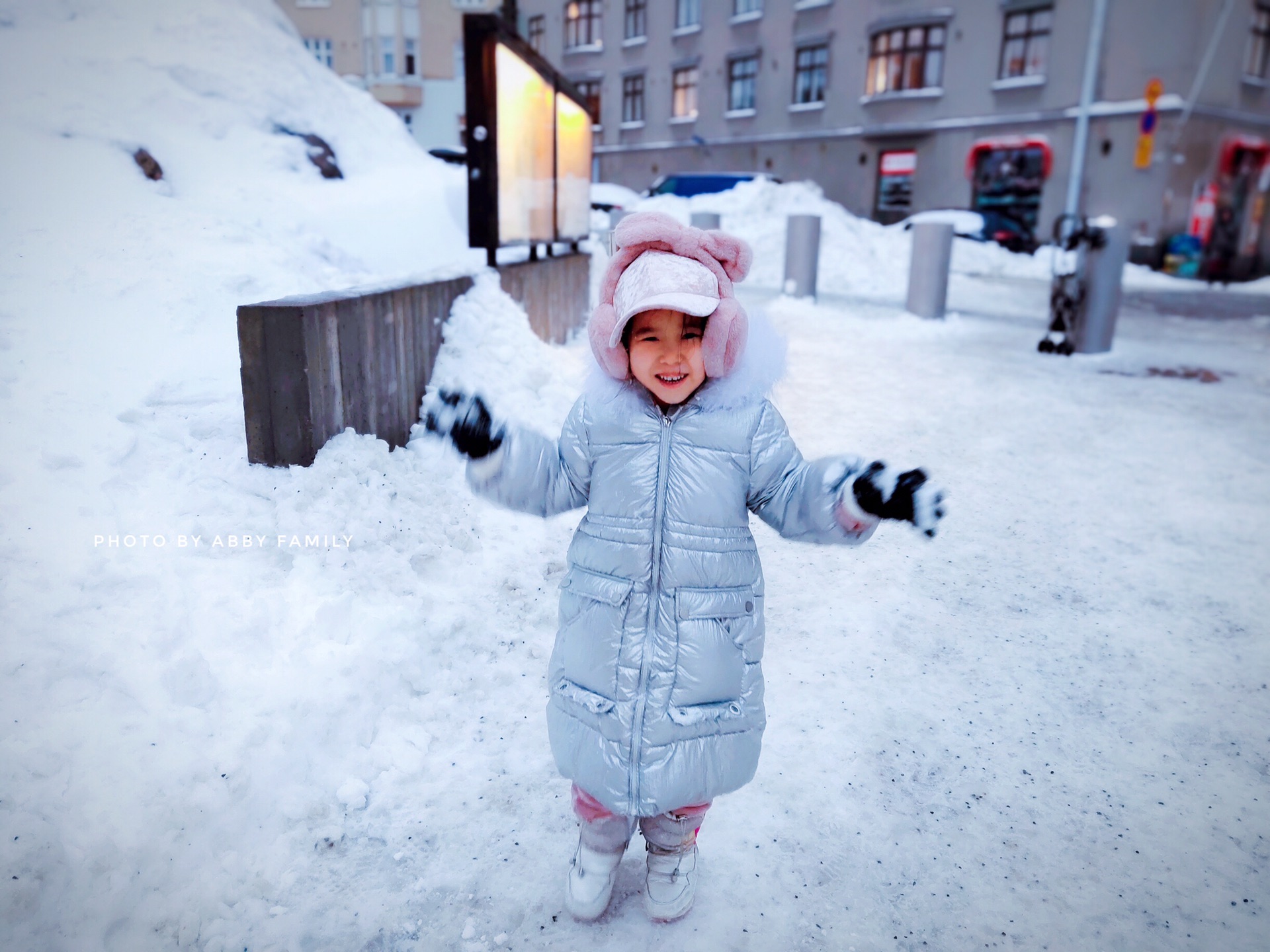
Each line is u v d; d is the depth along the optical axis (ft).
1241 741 8.19
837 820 7.03
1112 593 11.25
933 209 86.02
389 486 10.67
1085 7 73.26
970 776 7.61
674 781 5.14
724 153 101.91
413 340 12.96
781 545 12.69
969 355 27.73
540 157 21.54
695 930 5.91
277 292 14.34
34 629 7.27
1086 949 5.83
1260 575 11.80
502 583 10.43
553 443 5.42
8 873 5.60
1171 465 16.43
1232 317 40.98
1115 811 7.20
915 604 10.89
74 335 11.77
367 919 5.92
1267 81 78.23
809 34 90.58
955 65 81.76
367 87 139.44
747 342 5.25
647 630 5.21
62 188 15.47
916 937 5.91
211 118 21.95
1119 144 73.87
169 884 5.97
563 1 113.60
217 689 7.28
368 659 8.01
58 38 20.98
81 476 9.25
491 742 7.85
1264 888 6.39
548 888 6.25
